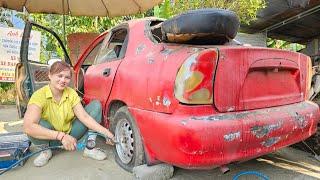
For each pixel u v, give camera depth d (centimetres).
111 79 306
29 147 340
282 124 237
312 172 296
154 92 233
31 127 284
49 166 306
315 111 276
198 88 210
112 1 642
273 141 233
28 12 653
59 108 304
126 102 274
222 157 208
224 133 206
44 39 909
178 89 213
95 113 320
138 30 302
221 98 216
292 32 901
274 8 695
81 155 336
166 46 254
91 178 277
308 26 834
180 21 236
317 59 465
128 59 291
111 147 367
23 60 410
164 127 217
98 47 404
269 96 249
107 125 324
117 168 300
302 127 255
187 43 248
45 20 884
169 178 271
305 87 287
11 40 797
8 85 828
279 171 298
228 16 236
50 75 299
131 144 283
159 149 229
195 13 232
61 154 339
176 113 214
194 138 200
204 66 210
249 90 233
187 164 205
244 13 655
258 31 884
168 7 685
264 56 240
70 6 662
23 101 421
